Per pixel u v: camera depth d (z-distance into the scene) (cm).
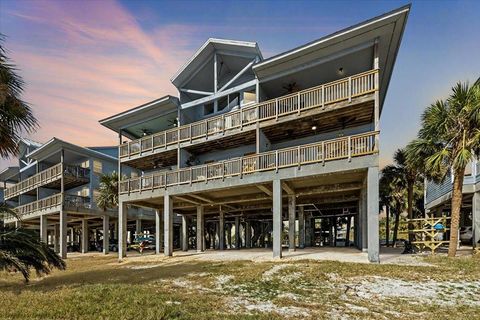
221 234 2356
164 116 1994
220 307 605
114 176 2542
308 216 2447
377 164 1149
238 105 1809
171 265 1330
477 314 570
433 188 2244
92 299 655
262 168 1408
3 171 3806
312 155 1298
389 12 1141
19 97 774
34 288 819
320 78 1586
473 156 1279
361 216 1667
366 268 998
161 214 2620
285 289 770
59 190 3106
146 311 557
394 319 542
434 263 1105
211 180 1566
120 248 1898
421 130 1423
